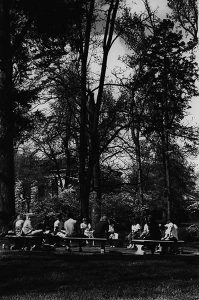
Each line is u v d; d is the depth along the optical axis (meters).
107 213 40.38
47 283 10.18
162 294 8.80
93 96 33.72
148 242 19.06
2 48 19.61
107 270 12.04
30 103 24.20
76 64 33.19
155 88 36.69
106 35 31.84
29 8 22.03
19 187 49.00
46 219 27.52
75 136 37.88
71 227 19.98
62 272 11.74
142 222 40.19
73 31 27.08
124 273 11.50
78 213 41.75
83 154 31.94
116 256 15.69
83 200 31.22
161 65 36.84
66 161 47.47
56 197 42.62
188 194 56.06
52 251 18.72
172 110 37.59
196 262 13.89
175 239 20.17
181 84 37.12
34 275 11.29
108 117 33.59
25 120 23.30
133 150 37.62
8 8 19.88
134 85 34.72
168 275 11.17
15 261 13.80
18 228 18.95
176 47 36.66
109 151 39.62
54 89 32.09
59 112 37.44
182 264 13.24
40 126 34.25
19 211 48.59
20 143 25.09
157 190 51.88
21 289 9.55
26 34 24.72
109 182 44.12
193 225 35.97
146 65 36.81
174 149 40.22
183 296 8.59
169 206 41.97
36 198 46.53
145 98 36.75
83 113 31.92
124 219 43.31
